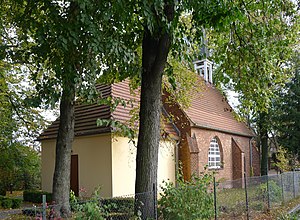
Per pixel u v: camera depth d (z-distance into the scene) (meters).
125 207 7.21
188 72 14.91
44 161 19.72
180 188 7.57
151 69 8.33
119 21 6.79
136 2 6.51
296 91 23.94
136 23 7.61
